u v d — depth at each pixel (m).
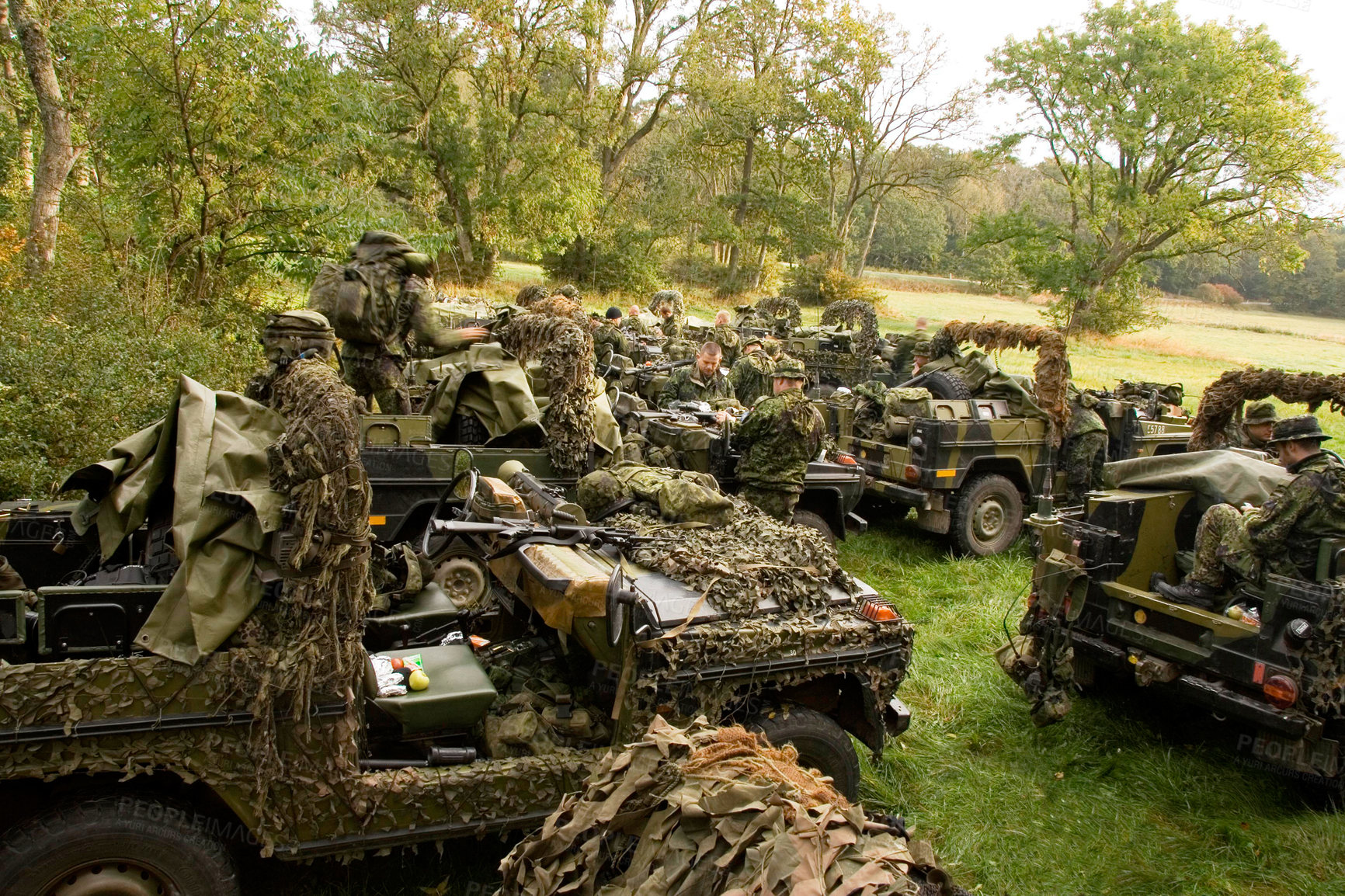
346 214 12.12
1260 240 35.38
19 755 2.92
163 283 10.93
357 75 13.55
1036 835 4.77
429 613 4.45
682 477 5.04
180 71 11.28
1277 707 4.98
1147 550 6.14
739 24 36.53
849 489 8.23
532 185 29.36
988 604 7.94
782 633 4.04
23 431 6.84
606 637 3.93
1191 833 4.91
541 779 3.67
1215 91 32.50
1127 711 6.22
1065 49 35.06
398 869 4.02
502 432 6.80
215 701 3.14
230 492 3.21
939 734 5.78
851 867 2.28
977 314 43.16
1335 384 7.23
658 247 38.97
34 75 9.91
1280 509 5.23
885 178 44.41
